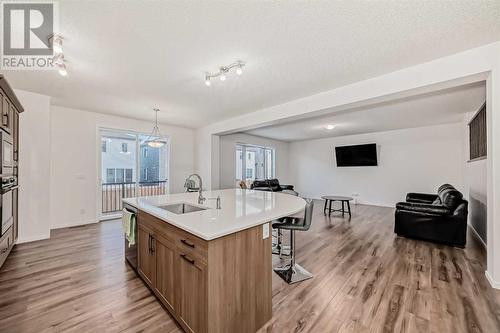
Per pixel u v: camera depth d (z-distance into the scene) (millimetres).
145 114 4887
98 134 4793
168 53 2318
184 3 1619
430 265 2742
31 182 3490
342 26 1876
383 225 4672
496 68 2105
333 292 2150
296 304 1966
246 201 2648
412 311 1862
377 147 7004
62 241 3541
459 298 2037
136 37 2033
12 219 2914
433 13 1710
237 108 4367
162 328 1662
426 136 6113
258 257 1702
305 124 5824
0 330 1628
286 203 2494
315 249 3299
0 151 2381
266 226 1782
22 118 3395
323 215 5684
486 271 2396
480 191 3775
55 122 4285
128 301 1984
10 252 3020
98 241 3559
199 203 2500
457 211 3420
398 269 2635
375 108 4316
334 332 1631
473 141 4309
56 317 1771
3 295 2061
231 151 6984
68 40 2072
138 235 2406
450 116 4961
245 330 1589
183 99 3797
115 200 5645
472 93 3428
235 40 2086
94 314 1810
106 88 3316
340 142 7902
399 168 6590
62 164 4363
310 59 2438
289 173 9375
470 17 1749
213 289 1398
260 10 1693
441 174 5887
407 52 2283
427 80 2473
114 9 1674
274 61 2482
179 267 1665
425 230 3623
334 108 3391
